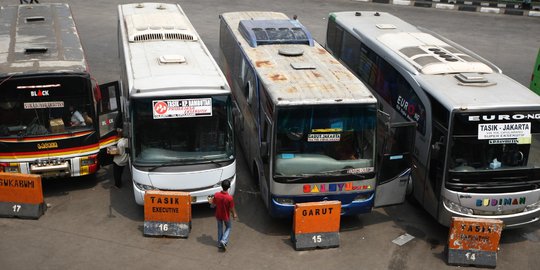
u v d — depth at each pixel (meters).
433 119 12.16
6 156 12.34
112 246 11.30
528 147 11.52
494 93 12.01
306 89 11.78
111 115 13.42
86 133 12.84
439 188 11.79
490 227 11.11
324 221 11.51
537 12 31.53
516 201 11.68
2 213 12.11
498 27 28.94
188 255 11.12
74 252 11.03
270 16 17.94
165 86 11.77
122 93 15.47
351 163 11.70
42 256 10.84
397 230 12.50
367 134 11.69
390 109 14.78
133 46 14.32
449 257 11.26
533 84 18.39
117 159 13.05
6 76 11.93
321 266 11.01
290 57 13.98
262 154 11.58
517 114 11.36
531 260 11.63
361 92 11.75
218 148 12.14
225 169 12.11
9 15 16.72
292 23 16.03
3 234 11.52
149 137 11.80
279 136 11.34
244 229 12.17
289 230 12.23
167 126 11.81
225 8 28.91
